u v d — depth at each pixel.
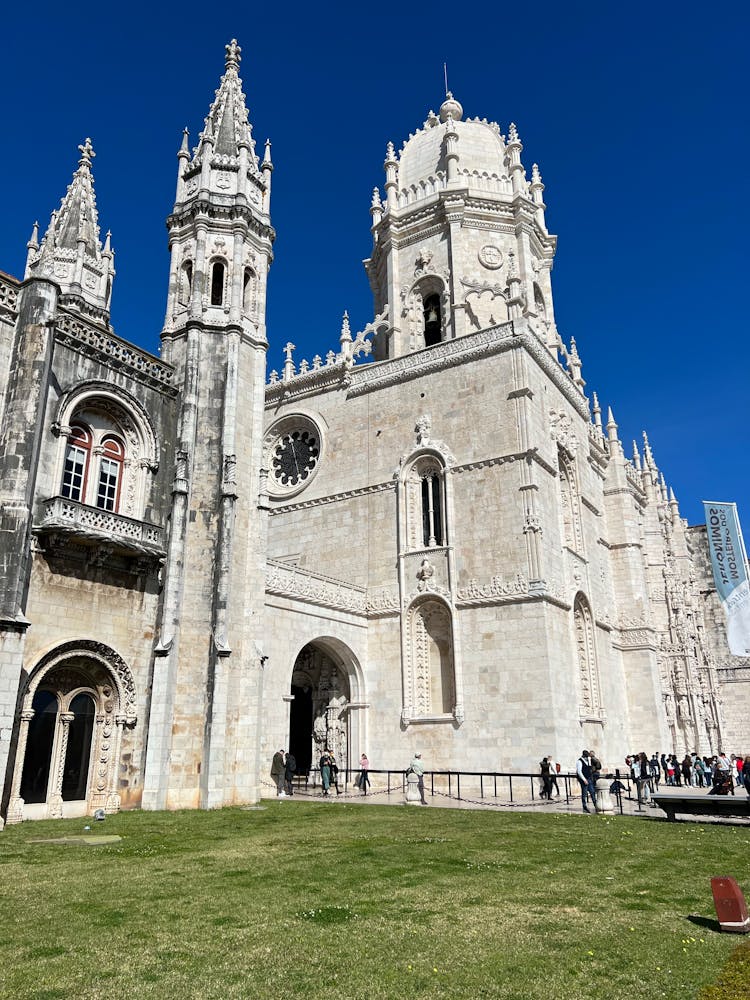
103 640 25.20
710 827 22.28
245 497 30.55
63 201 41.00
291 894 12.52
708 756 55.16
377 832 20.03
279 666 33.94
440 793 32.03
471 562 38.22
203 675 27.11
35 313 24.31
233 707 27.98
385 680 39.31
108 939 9.97
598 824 22.88
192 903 11.85
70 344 25.91
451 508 39.50
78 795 24.30
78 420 26.48
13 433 23.06
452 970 8.91
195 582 27.83
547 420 41.78
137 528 26.16
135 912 11.30
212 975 8.67
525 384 39.25
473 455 39.81
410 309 48.88
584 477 48.72
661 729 49.34
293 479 47.59
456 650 37.38
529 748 34.31
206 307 31.59
